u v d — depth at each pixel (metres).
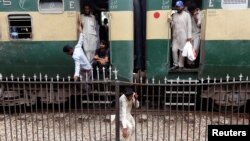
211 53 7.92
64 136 6.61
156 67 8.12
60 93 7.94
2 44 8.27
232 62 7.90
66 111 8.66
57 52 8.21
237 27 7.78
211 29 7.84
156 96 8.13
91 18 8.35
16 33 8.23
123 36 7.94
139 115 7.73
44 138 6.82
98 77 7.79
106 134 6.48
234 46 7.84
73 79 8.33
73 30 8.11
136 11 8.51
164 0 7.87
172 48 8.36
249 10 7.71
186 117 7.86
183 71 8.25
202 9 8.07
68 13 8.07
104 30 9.15
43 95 8.05
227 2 7.74
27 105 7.99
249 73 7.93
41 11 8.10
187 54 8.04
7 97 7.82
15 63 8.35
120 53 8.00
